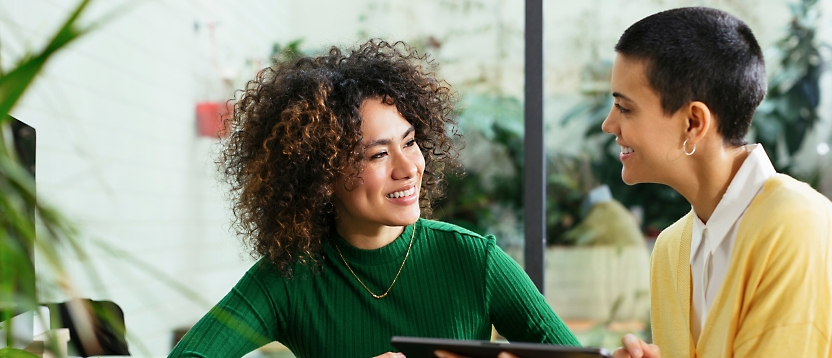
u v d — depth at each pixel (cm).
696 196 112
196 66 290
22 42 172
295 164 130
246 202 139
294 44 287
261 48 290
